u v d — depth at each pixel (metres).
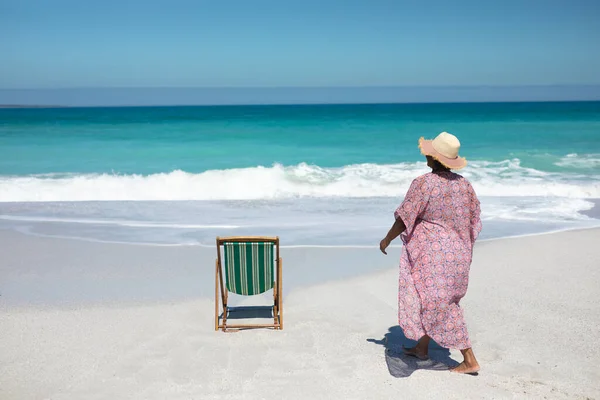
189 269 7.12
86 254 7.78
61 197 12.66
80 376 4.24
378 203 11.74
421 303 4.09
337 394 3.99
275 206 11.41
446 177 4.07
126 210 10.95
